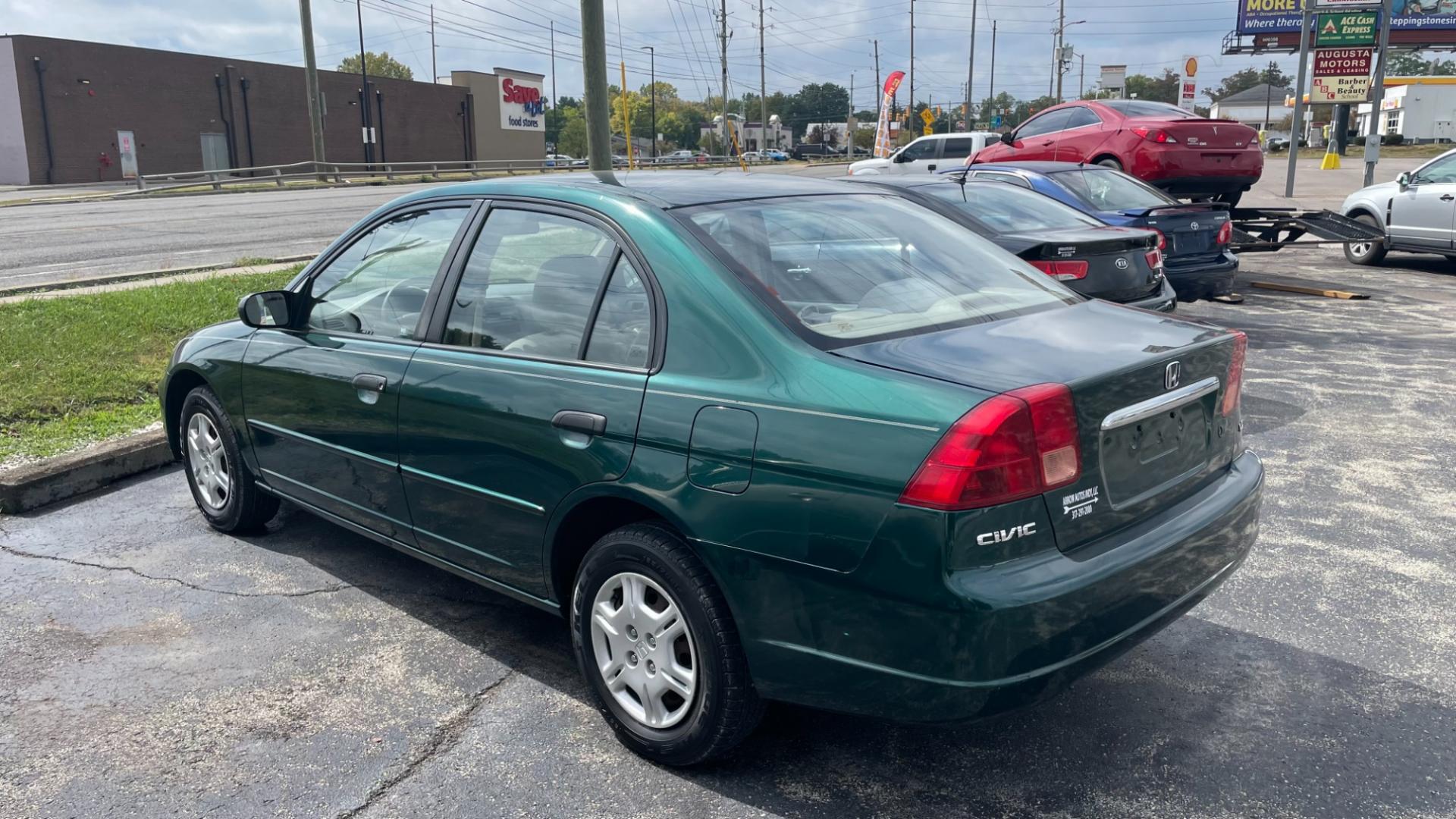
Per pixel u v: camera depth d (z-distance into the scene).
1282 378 8.02
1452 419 6.86
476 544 3.67
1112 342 3.10
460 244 3.84
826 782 3.10
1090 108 14.57
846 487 2.65
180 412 5.38
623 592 3.23
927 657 2.60
